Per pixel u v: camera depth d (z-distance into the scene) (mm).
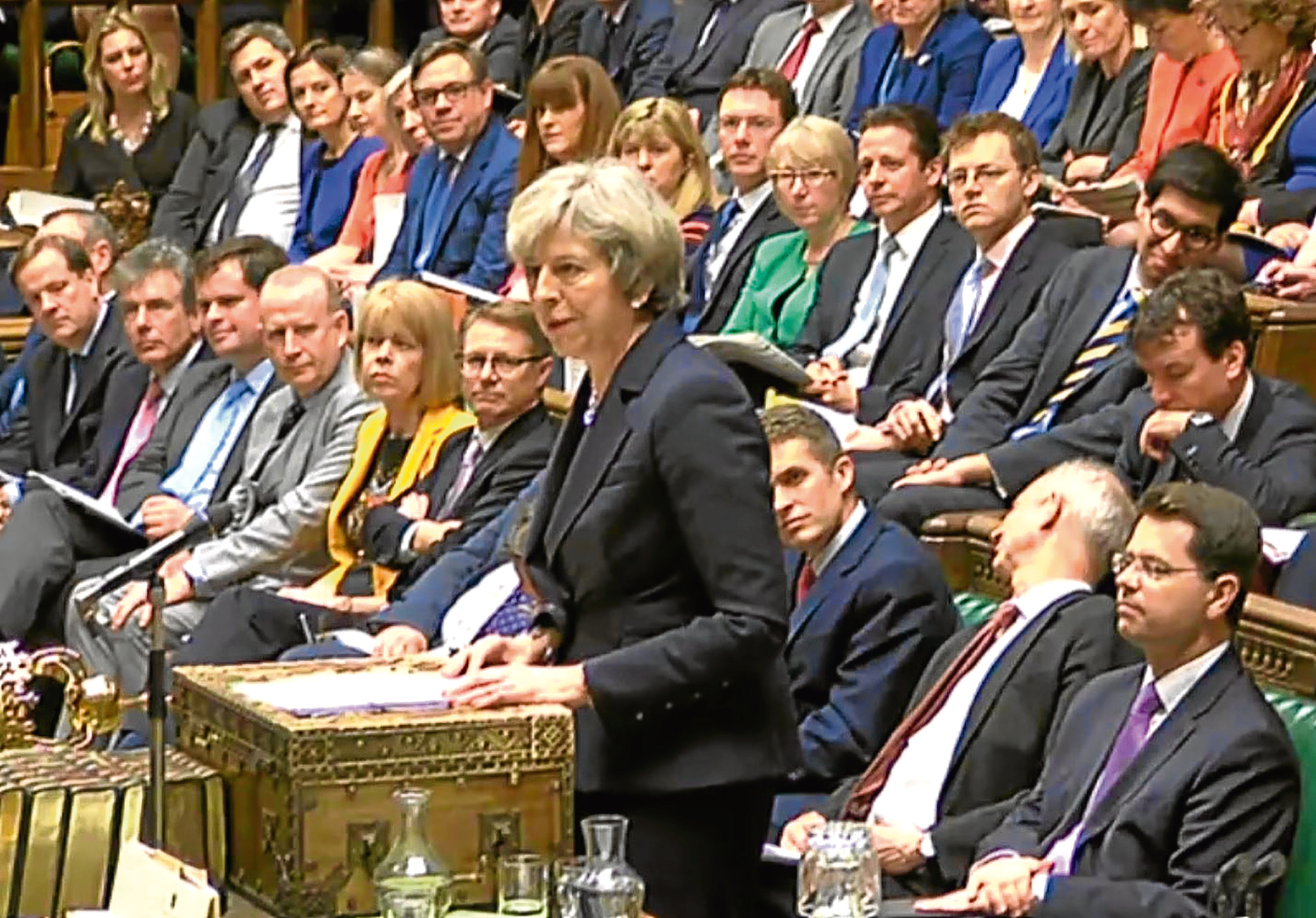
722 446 13156
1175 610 14758
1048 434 20297
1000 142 22141
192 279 25188
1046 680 16234
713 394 13203
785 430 17625
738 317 24875
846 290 23859
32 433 27031
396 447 21547
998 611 16734
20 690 16438
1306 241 21906
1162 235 20609
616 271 13172
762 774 13500
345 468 21953
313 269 22406
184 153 35562
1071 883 14539
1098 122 27203
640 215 13188
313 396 22344
